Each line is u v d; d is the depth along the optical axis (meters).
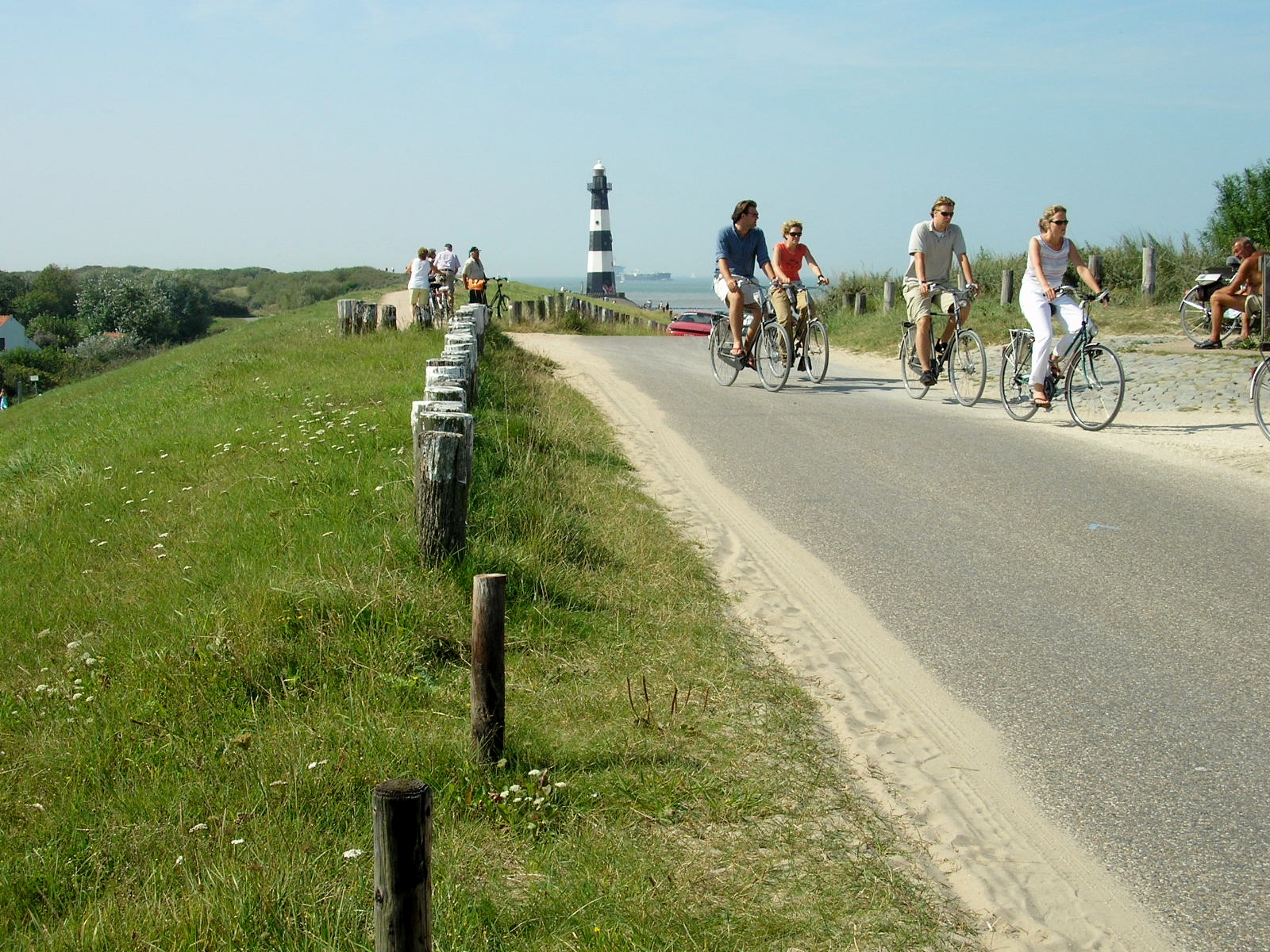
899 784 4.23
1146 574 6.42
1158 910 3.45
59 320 107.25
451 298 29.91
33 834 3.94
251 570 6.07
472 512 6.81
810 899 3.49
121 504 8.48
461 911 3.31
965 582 6.45
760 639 5.68
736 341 14.14
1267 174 21.55
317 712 4.64
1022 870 3.67
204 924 3.26
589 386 14.29
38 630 6.06
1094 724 4.66
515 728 4.54
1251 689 4.91
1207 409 11.83
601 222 107.44
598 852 3.71
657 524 7.62
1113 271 21.20
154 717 4.68
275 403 12.23
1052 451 9.88
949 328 12.84
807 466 9.44
